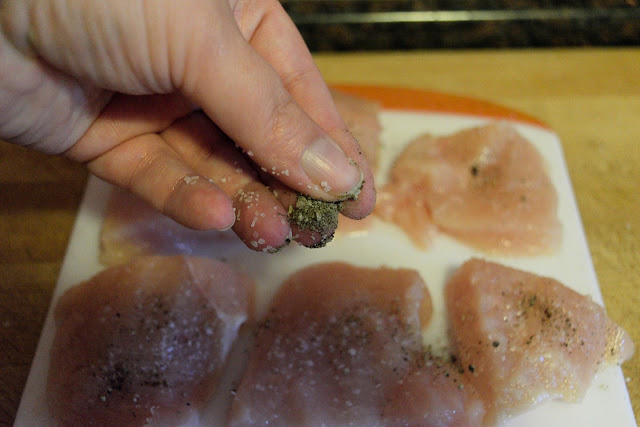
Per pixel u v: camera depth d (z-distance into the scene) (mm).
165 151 244
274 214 221
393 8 365
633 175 305
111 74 208
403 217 284
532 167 288
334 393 235
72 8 189
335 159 212
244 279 265
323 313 253
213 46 198
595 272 276
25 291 272
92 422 230
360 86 326
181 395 237
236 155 241
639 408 246
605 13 359
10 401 248
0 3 189
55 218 291
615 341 248
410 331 249
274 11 251
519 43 359
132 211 273
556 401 242
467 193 285
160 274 259
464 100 321
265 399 235
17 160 304
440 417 231
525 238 278
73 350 244
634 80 335
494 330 246
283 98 210
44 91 219
